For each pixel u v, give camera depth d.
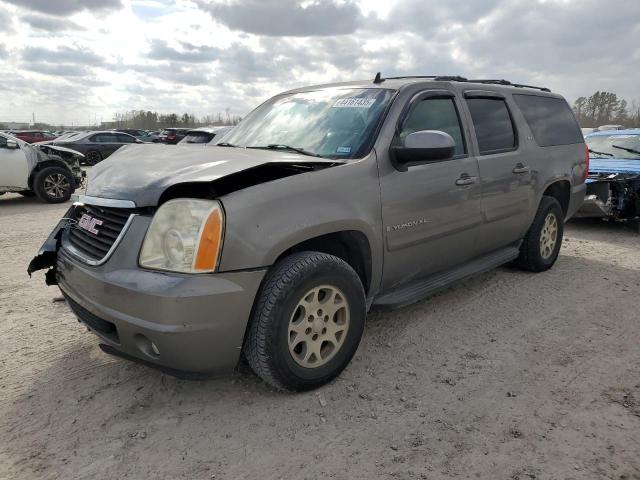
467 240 4.13
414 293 3.71
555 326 3.99
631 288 4.91
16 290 4.84
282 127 3.91
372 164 3.28
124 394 3.01
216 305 2.53
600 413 2.80
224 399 2.96
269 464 2.42
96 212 2.99
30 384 3.13
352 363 3.38
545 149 5.08
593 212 7.62
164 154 3.31
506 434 2.62
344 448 2.53
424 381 3.15
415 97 3.72
